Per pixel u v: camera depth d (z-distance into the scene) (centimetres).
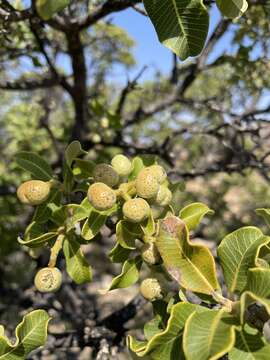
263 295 12
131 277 16
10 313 39
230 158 38
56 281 16
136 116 41
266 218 16
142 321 39
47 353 27
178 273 14
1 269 44
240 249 14
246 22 31
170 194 17
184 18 14
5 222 43
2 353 14
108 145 38
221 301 13
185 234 14
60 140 45
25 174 42
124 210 15
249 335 12
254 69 34
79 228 17
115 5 26
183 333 12
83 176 18
